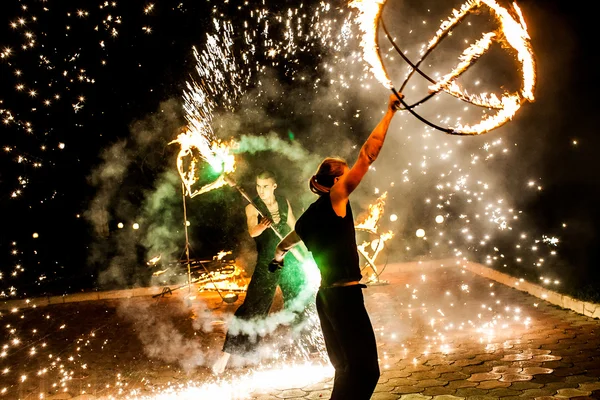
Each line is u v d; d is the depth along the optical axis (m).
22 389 5.39
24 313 8.67
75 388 5.30
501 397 4.18
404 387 4.55
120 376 5.53
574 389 4.20
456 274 8.87
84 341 6.91
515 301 6.95
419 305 7.24
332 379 4.91
